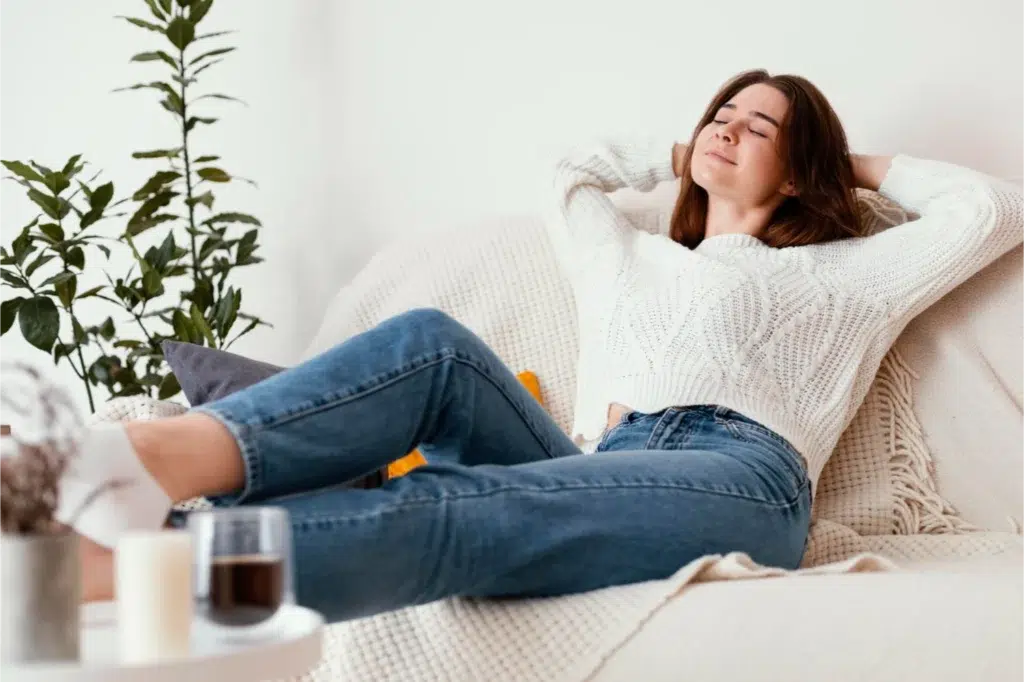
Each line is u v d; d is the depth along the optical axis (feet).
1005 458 6.01
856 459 6.18
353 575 3.81
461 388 4.66
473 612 4.42
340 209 9.04
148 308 9.50
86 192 8.21
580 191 7.16
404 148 8.84
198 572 2.97
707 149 6.70
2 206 9.89
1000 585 3.80
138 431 3.68
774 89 6.76
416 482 4.09
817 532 5.79
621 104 8.20
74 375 9.66
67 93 9.75
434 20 8.72
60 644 2.79
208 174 8.56
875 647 3.69
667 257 6.46
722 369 5.66
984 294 6.37
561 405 6.93
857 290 6.15
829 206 6.61
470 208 8.64
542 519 4.28
